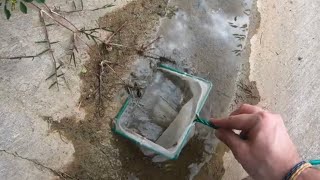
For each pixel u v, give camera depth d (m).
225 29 0.50
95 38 0.44
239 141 0.37
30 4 0.42
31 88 0.42
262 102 0.50
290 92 0.52
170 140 0.43
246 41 0.50
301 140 0.52
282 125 0.37
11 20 0.42
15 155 0.40
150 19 0.47
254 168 0.36
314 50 0.54
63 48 0.43
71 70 0.43
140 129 0.44
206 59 0.48
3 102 0.41
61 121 0.42
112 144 0.43
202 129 0.46
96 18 0.45
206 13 0.49
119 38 0.45
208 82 0.44
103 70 0.44
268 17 0.52
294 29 0.53
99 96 0.44
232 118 0.38
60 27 0.43
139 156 0.44
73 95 0.43
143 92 0.45
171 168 0.45
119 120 0.44
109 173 0.43
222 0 0.50
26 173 0.40
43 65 0.42
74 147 0.42
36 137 0.41
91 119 0.43
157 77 0.46
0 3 0.40
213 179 0.47
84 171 0.42
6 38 0.41
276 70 0.52
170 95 0.45
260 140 0.36
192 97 0.44
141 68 0.45
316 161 0.38
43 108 0.42
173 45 0.47
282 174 0.35
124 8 0.46
